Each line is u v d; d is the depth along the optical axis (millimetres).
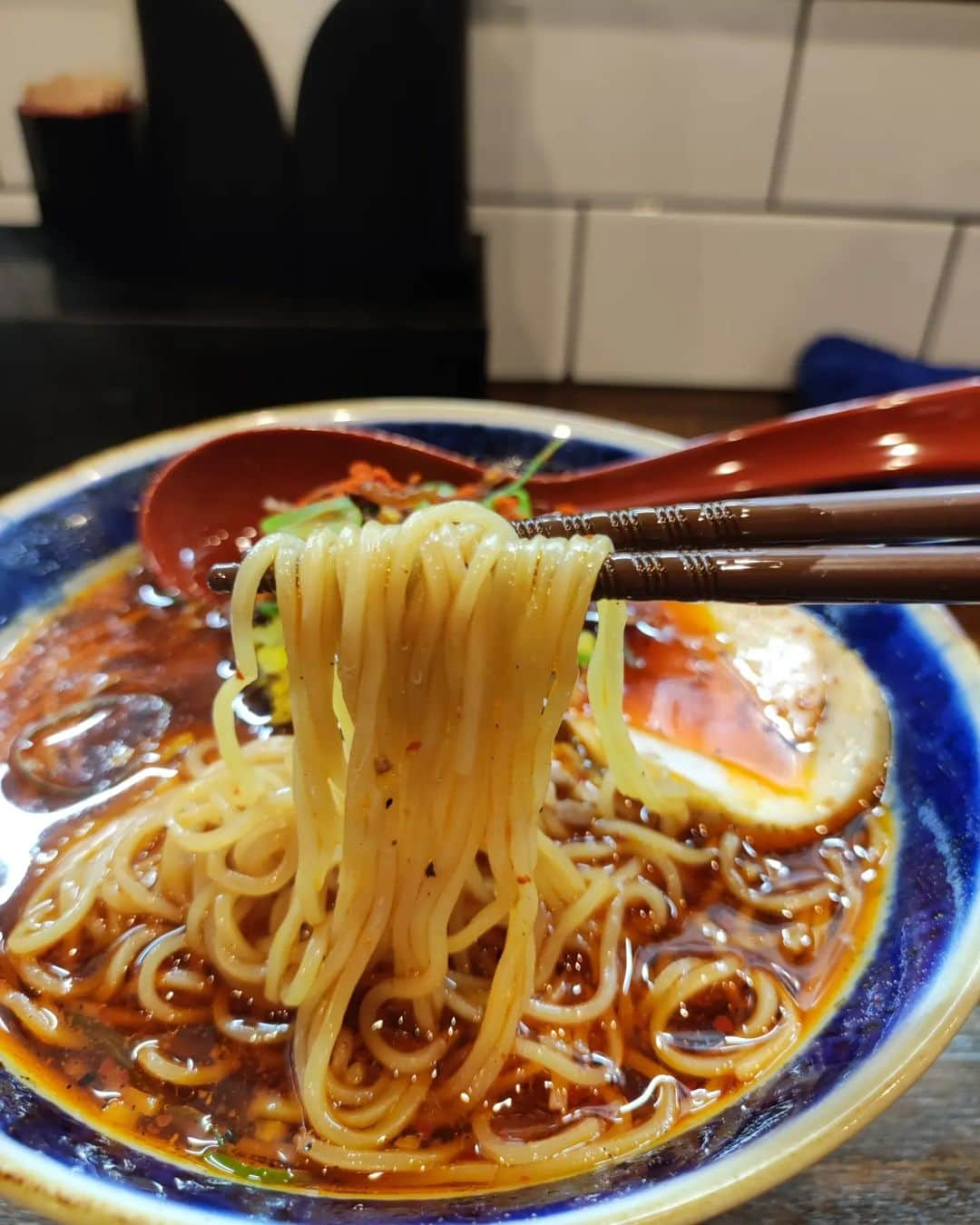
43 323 414
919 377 504
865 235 521
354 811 220
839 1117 191
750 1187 181
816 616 328
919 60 468
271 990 240
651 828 285
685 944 260
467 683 207
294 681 213
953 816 256
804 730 302
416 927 237
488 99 475
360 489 352
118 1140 210
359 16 387
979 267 533
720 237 521
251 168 422
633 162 498
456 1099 231
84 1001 246
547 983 256
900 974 230
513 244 520
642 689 320
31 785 290
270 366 436
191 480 353
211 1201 189
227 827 259
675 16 455
